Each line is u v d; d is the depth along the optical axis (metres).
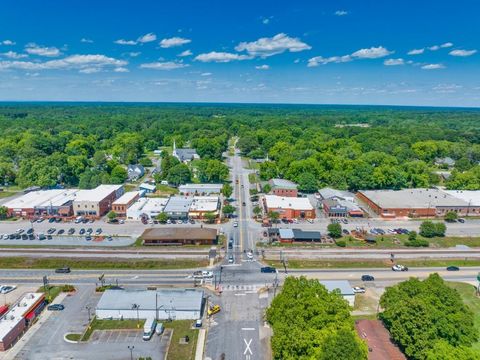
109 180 193.25
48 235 131.38
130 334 79.81
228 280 102.56
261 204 168.38
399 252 121.25
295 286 76.19
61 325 82.56
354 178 188.50
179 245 124.44
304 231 131.62
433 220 153.12
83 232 134.38
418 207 155.75
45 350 74.56
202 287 98.88
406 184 194.25
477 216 157.62
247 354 73.75
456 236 135.12
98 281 101.81
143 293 89.69
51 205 151.75
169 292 90.25
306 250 121.50
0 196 178.50
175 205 155.62
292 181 198.50
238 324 83.31
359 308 90.19
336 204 157.38
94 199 154.75
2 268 108.62
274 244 125.25
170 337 78.81
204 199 165.38
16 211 151.00
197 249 121.44
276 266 110.75
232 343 77.00
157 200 164.12
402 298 77.31
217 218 147.88
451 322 71.69
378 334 77.06
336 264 112.56
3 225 141.88
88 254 116.31
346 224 146.50
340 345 59.97
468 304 91.88
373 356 69.56
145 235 125.88
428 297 75.56
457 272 110.06
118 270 108.25
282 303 72.38
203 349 75.06
